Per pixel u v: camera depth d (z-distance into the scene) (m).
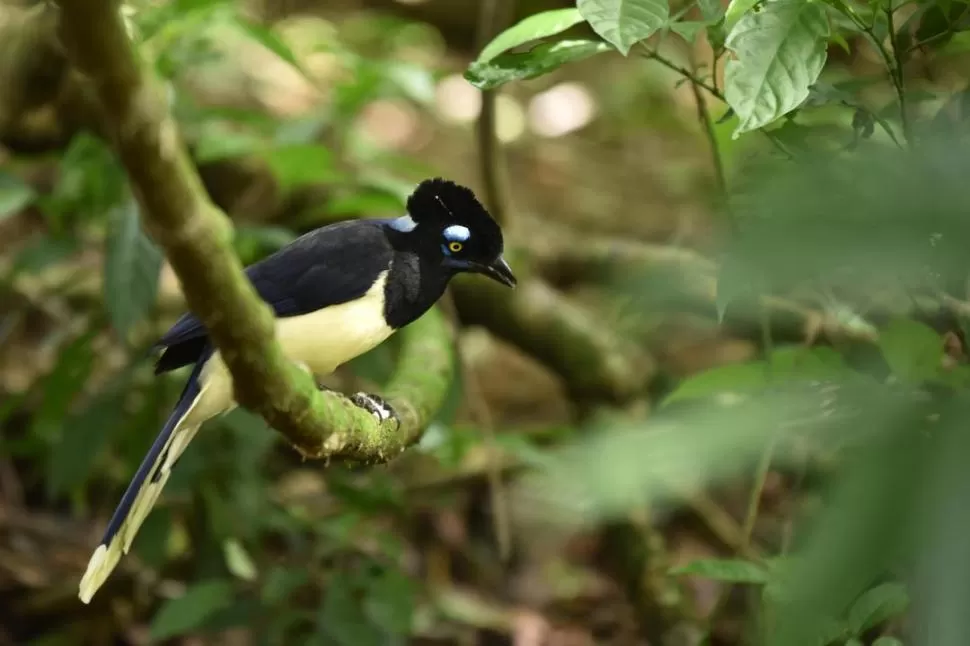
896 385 3.66
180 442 7.02
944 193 2.44
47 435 11.34
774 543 10.13
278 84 19.89
